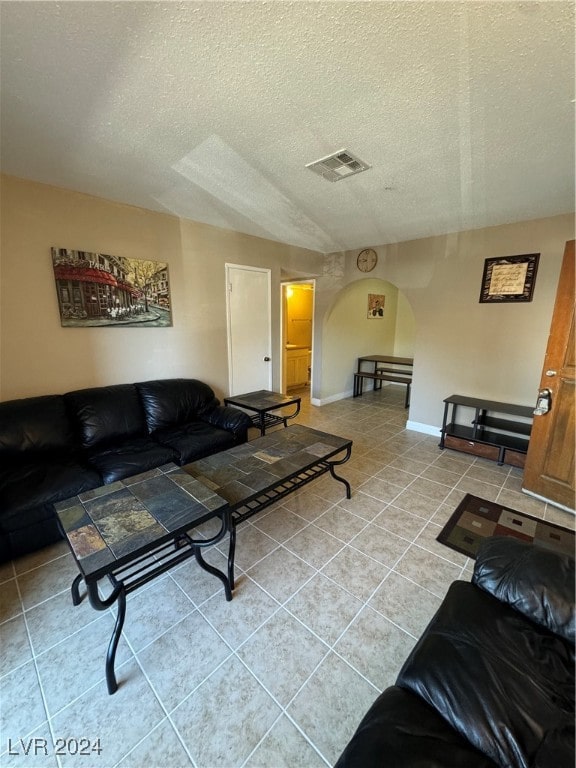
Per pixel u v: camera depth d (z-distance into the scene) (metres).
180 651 1.42
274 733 1.15
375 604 1.66
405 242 4.05
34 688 1.28
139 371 3.15
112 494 1.70
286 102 1.54
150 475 1.91
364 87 1.43
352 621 1.56
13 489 1.92
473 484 2.87
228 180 2.37
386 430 4.27
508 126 1.70
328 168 2.18
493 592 1.20
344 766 0.76
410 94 1.47
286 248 4.32
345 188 2.50
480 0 1.01
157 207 2.95
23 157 2.04
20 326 2.44
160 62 1.29
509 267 3.31
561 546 2.10
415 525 2.29
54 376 2.64
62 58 1.26
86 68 1.31
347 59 1.27
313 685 1.29
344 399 5.88
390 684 1.30
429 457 3.44
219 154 2.01
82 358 2.77
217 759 1.08
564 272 2.41
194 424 3.10
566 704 0.85
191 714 1.20
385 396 6.12
